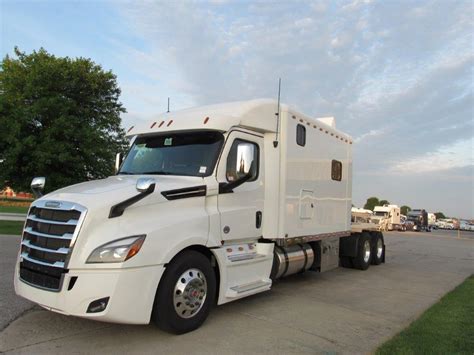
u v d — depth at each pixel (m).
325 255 9.23
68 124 18.25
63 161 17.81
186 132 6.14
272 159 6.91
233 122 6.03
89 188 4.98
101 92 21.36
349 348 4.89
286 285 8.69
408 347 4.76
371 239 12.30
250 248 6.53
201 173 5.67
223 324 5.57
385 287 8.99
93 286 4.25
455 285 9.66
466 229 86.81
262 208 6.73
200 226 5.29
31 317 5.43
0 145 18.00
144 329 5.15
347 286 8.90
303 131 7.92
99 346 4.56
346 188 10.44
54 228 4.53
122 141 21.31
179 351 4.50
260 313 6.24
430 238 33.28
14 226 18.08
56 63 19.66
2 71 21.03
